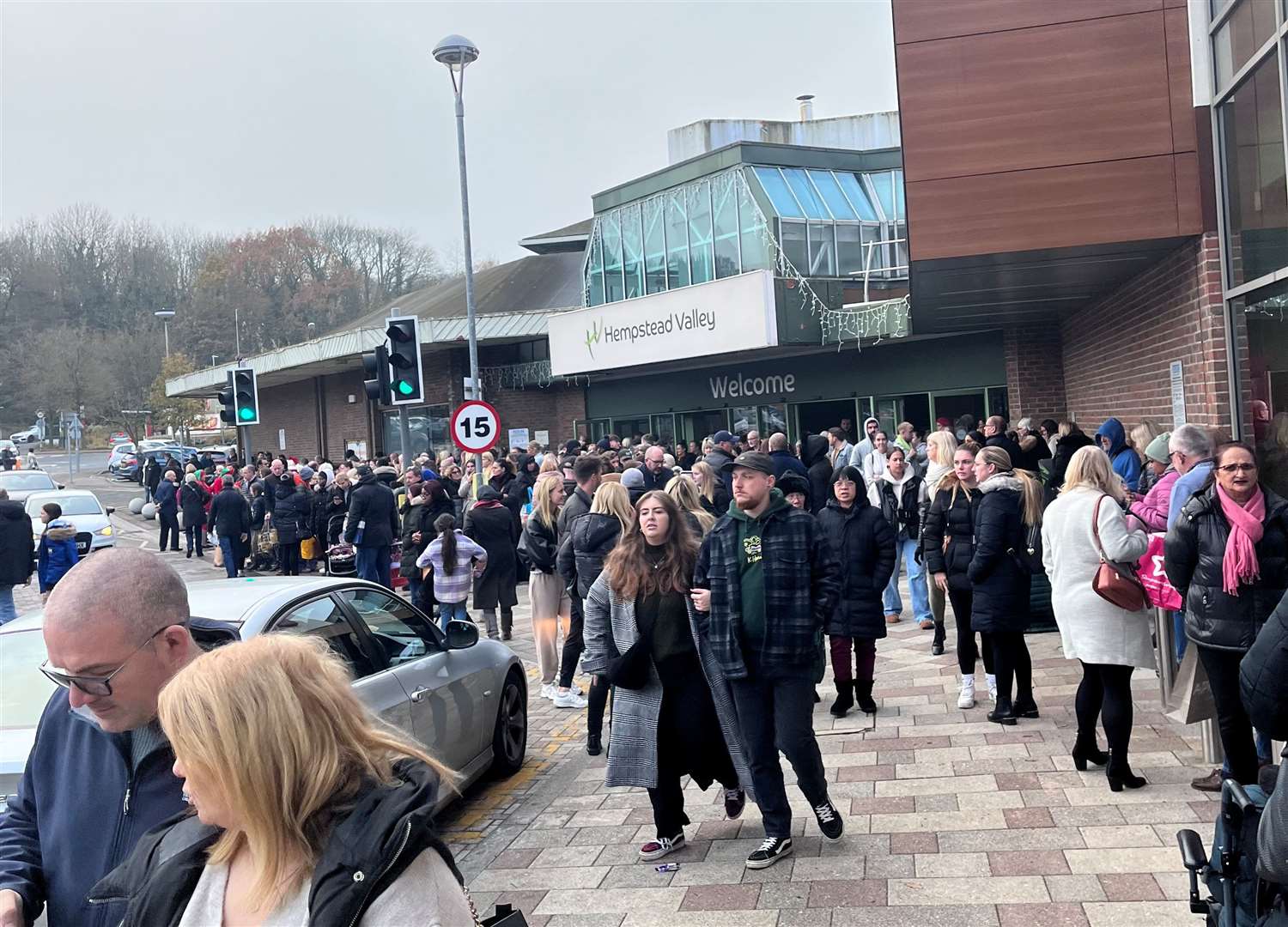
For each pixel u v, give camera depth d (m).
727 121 33.34
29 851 2.71
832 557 5.47
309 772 1.88
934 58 10.48
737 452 16.91
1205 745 6.18
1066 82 10.26
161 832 2.13
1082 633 5.91
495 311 36.94
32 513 24.02
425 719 6.17
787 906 4.89
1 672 4.74
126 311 93.00
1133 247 10.54
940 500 7.88
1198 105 9.99
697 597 5.45
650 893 5.20
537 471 19.58
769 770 5.45
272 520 20.78
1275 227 8.48
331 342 35.91
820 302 24.42
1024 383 21.30
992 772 6.42
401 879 1.86
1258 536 4.77
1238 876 2.93
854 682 8.18
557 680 9.82
